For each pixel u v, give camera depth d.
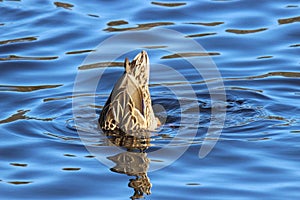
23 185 49.28
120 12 74.75
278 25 72.12
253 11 74.69
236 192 47.94
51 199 47.72
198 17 73.81
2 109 59.88
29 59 67.88
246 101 61.00
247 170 50.59
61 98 61.75
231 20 73.31
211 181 49.31
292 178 49.44
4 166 51.62
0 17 74.44
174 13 74.38
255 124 56.94
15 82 64.50
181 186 48.72
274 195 47.50
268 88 62.97
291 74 64.81
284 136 54.81
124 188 48.69
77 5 76.44
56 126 57.28
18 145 54.28
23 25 73.12
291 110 59.16
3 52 69.06
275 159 51.81
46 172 50.78
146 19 73.38
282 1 76.25
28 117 58.53
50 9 75.62
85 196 47.88
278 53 68.19
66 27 72.44
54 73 65.88
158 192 48.06
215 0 76.75
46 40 70.62
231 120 57.88
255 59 67.44
